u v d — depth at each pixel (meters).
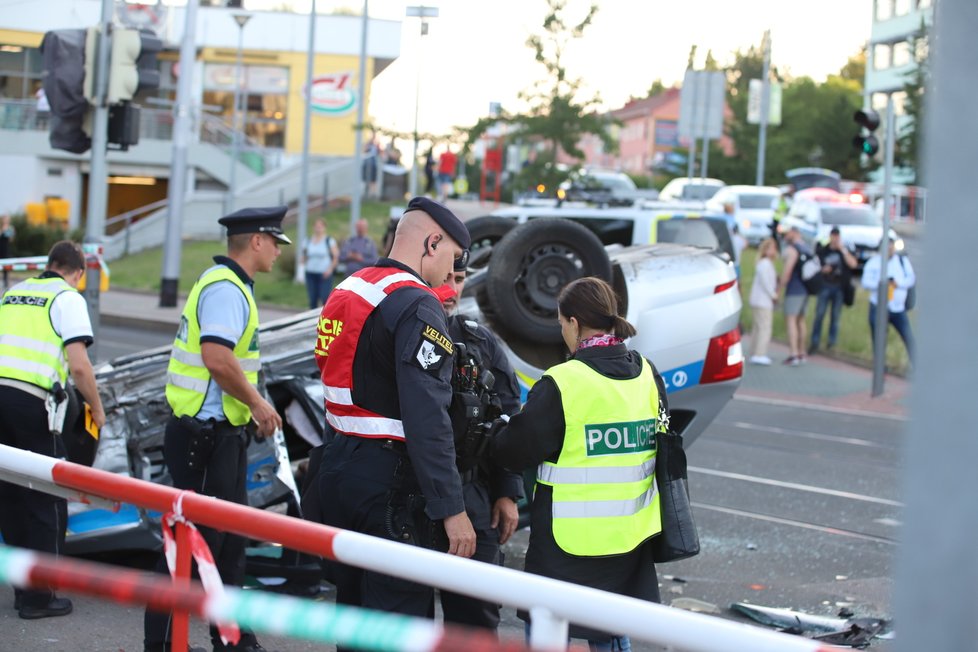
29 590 6.32
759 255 21.55
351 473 4.59
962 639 1.89
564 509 4.62
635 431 4.69
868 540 9.21
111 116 13.74
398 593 4.51
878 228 34.47
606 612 2.73
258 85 52.66
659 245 9.47
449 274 4.91
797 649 2.48
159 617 5.32
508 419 4.83
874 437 14.49
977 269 1.90
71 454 6.65
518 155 33.94
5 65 44.69
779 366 21.36
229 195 45.03
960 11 1.94
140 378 7.43
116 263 39.06
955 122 1.94
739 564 8.41
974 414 1.89
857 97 84.62
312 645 6.19
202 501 3.62
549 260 8.02
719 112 29.16
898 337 23.77
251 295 5.91
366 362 4.60
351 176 49.34
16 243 36.16
